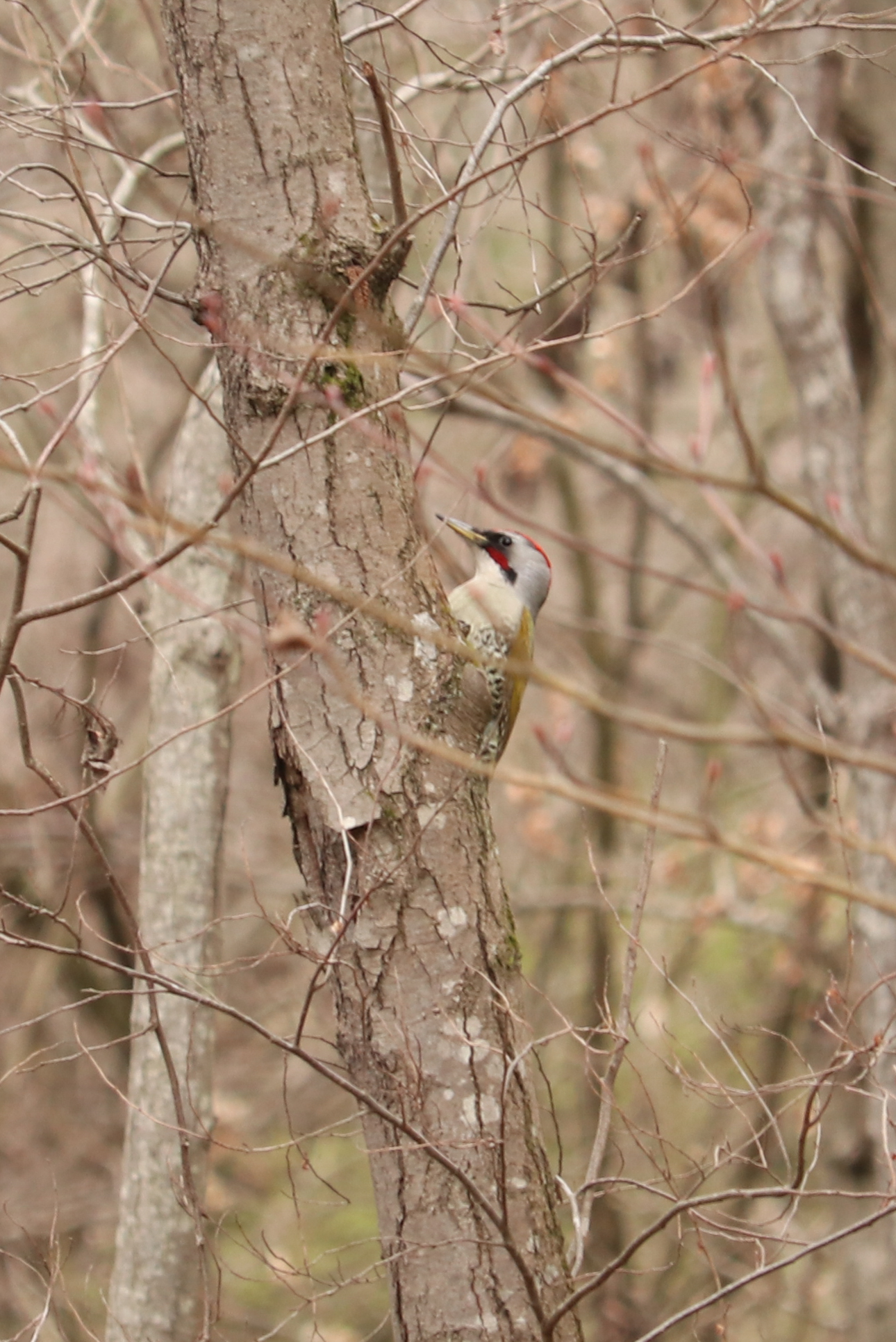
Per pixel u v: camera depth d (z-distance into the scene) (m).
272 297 6.76
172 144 9.95
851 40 13.28
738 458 22.25
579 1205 8.17
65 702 6.77
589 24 12.78
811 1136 13.98
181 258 17.64
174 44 7.01
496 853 7.16
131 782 20.58
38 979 18.59
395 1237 6.76
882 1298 13.21
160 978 5.98
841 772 18.17
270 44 6.85
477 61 11.13
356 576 6.80
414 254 11.41
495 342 5.63
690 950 20.00
